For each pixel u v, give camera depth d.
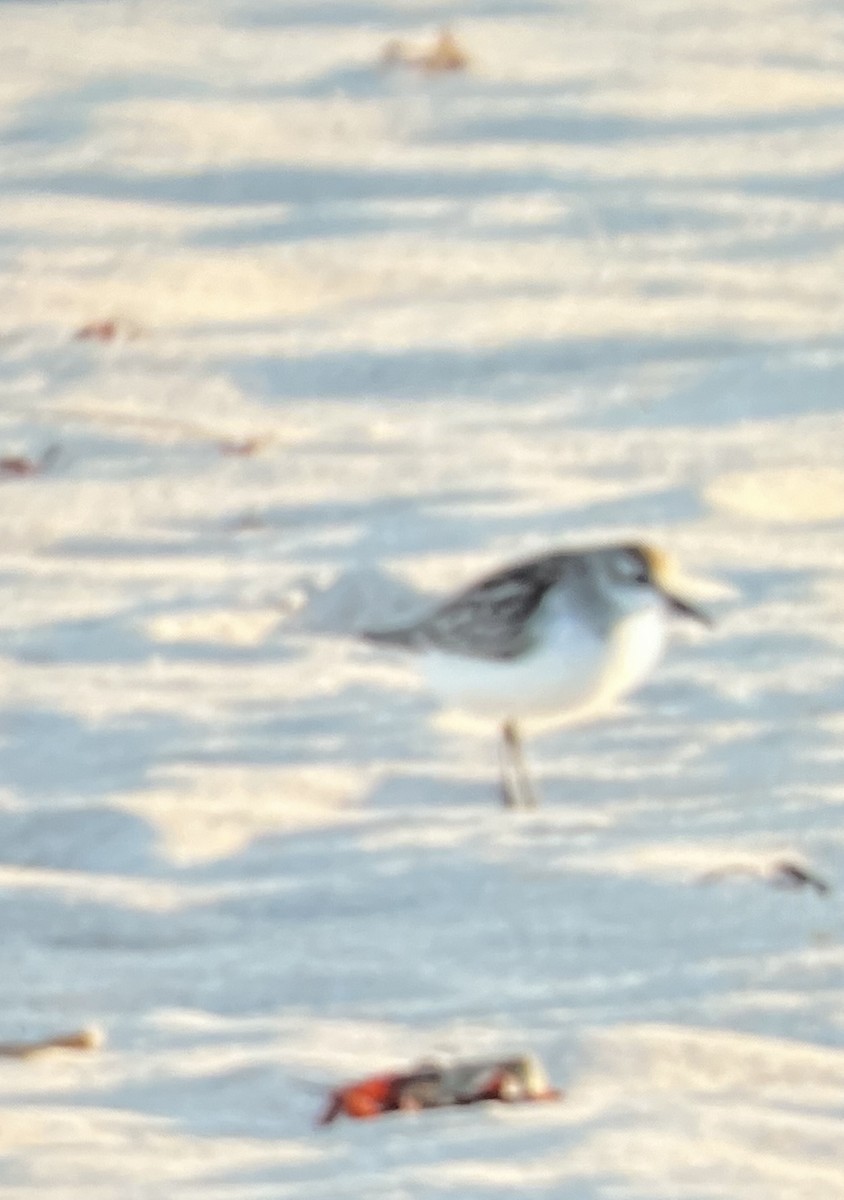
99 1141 7.62
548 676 10.87
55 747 11.27
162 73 20.05
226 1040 8.60
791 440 15.09
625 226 18.09
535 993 9.15
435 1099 8.01
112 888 9.90
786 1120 7.79
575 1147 7.45
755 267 17.61
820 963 9.38
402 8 21.72
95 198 18.05
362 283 17.08
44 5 21.66
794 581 13.20
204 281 16.91
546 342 16.33
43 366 15.70
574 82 20.30
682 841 10.55
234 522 13.84
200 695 11.84
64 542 13.58
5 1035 8.63
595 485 14.41
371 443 14.91
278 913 9.90
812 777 11.19
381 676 12.11
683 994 9.16
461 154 18.98
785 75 20.75
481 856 10.30
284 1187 7.23
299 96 19.81
